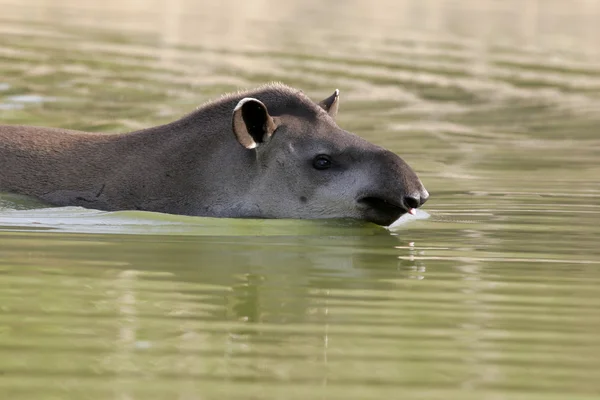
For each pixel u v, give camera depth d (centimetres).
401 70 8744
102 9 10919
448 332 2753
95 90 7288
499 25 11306
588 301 3080
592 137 6688
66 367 2417
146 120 6425
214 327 2738
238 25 10475
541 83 8612
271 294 3062
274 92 4150
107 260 3403
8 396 2222
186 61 8494
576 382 2395
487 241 3884
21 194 4141
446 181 5200
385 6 12275
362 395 2277
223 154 4100
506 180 5253
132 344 2586
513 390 2338
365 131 6619
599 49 10206
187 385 2312
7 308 2856
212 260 3453
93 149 4244
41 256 3428
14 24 9662
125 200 4128
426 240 3881
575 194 4903
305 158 4016
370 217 4000
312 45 9550
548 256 3656
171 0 11725
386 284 3219
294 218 4066
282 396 2258
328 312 2903
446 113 7356
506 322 2855
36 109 6575
